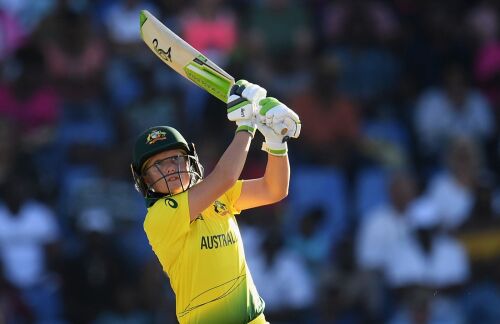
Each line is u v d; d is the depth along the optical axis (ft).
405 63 158.30
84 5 154.51
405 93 155.02
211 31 151.84
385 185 139.03
